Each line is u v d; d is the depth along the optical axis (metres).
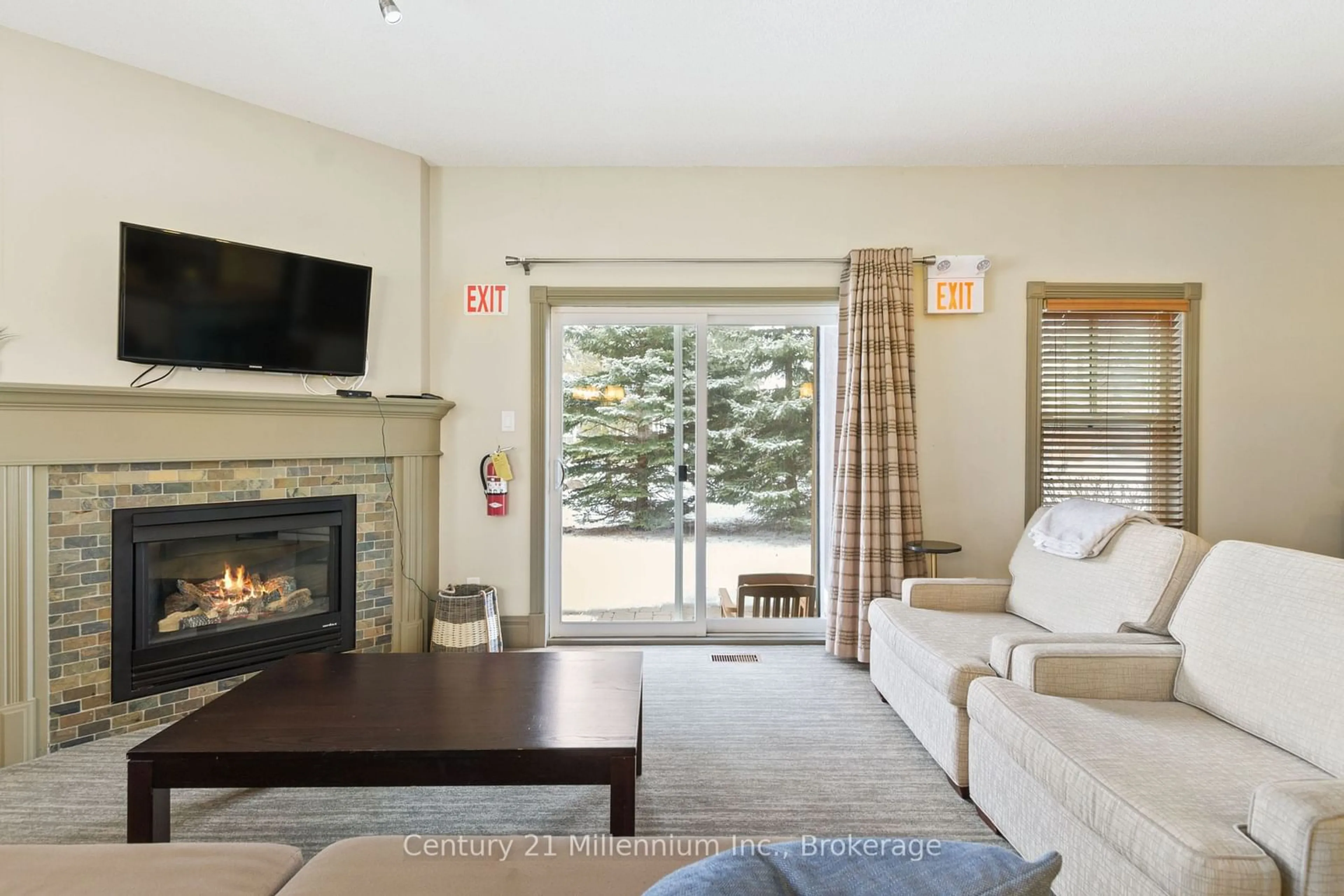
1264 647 1.64
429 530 3.41
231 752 1.56
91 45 2.44
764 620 3.60
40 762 2.27
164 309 2.55
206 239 2.64
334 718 1.74
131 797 1.55
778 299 3.46
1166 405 3.50
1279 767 1.43
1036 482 3.46
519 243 3.45
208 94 2.75
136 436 2.52
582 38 2.38
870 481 3.23
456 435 3.46
